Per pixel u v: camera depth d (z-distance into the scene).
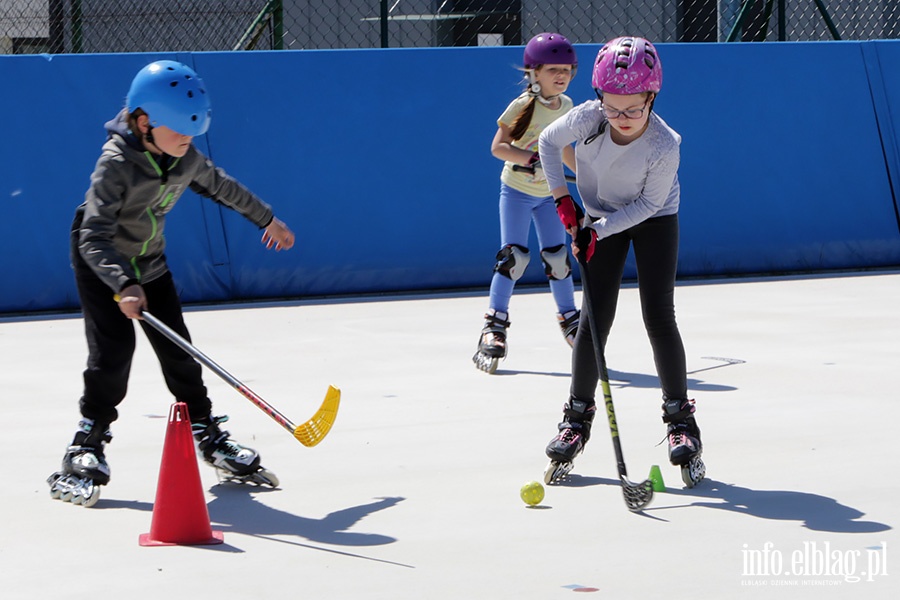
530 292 13.98
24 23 16.52
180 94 5.69
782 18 15.85
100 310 6.08
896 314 11.96
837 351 10.02
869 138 15.37
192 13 18.03
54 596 4.69
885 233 15.41
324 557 5.15
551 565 4.99
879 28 19.69
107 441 6.23
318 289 13.63
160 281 6.34
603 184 6.29
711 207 14.74
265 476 6.30
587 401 6.38
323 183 13.59
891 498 5.91
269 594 4.68
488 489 6.20
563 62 9.66
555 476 6.31
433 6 19.42
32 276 12.71
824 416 7.71
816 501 5.88
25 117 12.70
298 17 18.36
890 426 7.42
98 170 5.82
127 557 5.18
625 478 5.68
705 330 11.16
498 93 14.19
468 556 5.12
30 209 12.70
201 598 4.64
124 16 18.05
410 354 10.20
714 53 14.80
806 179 15.12
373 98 13.80
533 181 9.81
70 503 6.02
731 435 7.26
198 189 6.44
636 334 11.00
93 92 12.91
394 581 4.82
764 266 14.97
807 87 15.16
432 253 13.95
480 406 8.20
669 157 6.04
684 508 5.82
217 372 5.76
